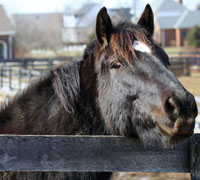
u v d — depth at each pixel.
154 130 2.76
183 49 49.97
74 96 3.25
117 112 2.96
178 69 23.30
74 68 3.34
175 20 61.16
